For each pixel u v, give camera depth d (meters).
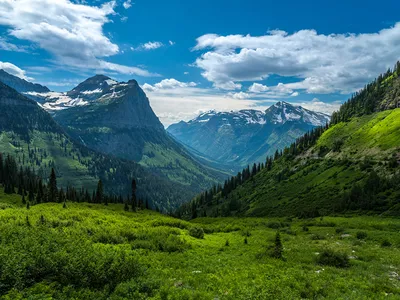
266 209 157.88
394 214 81.25
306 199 142.62
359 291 15.64
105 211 65.12
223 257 25.14
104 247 22.30
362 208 97.56
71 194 157.25
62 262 14.83
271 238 38.16
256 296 13.44
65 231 25.61
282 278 17.50
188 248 28.55
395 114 193.62
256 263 22.88
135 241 27.31
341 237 39.62
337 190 135.75
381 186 108.69
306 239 38.94
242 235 42.88
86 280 14.12
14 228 22.62
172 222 46.00
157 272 18.05
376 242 34.91
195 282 16.41
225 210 193.88
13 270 12.92
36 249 15.95
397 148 145.38
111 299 12.86
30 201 121.31
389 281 18.05
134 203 120.94
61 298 11.96
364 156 163.38
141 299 12.95
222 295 14.06
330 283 17.02
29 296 11.47
